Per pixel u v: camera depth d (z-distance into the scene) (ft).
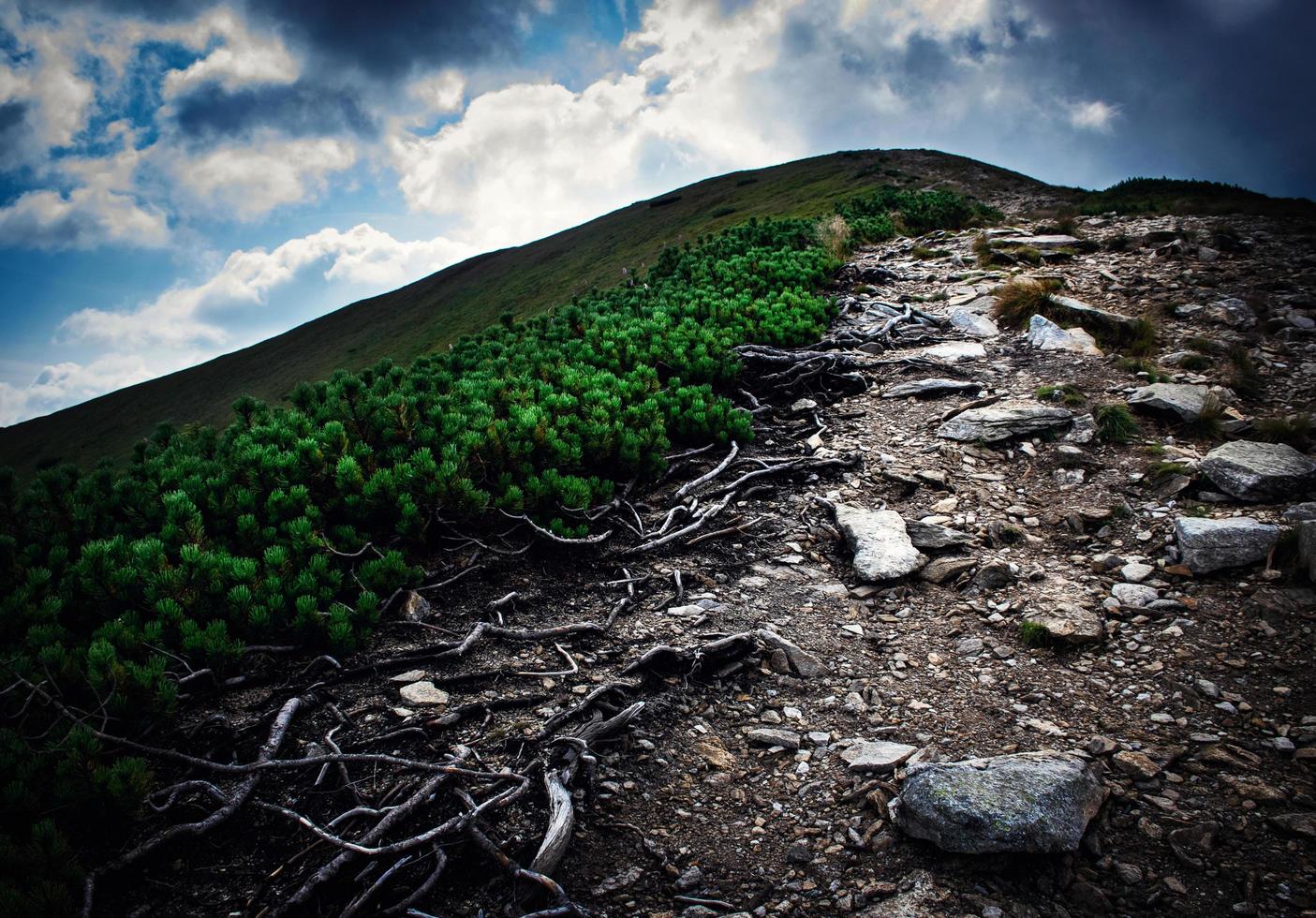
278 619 15.39
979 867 10.33
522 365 32.60
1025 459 25.73
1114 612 16.98
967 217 77.92
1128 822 10.95
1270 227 55.42
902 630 17.66
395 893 10.28
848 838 11.26
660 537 22.09
